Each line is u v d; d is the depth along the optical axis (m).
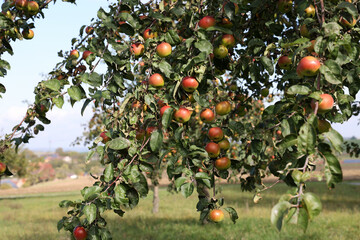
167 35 2.35
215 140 2.54
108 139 2.38
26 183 58.84
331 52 1.62
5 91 2.95
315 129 1.48
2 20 2.68
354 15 1.82
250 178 3.47
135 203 2.21
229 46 2.49
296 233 9.46
